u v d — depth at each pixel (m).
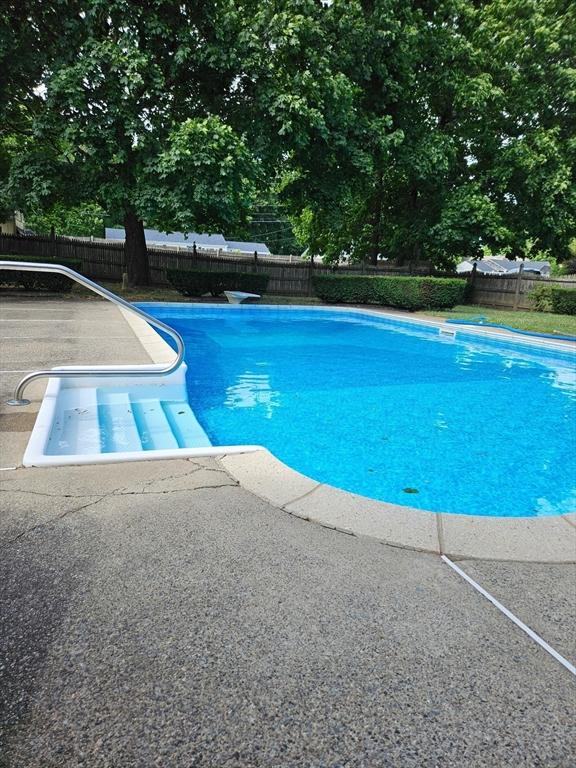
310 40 12.22
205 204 11.69
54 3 10.95
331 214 15.94
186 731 1.12
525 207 17.70
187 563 1.81
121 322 8.76
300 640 1.43
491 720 1.19
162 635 1.42
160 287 17.77
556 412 5.43
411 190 19.52
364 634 1.47
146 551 1.88
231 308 14.05
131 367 4.93
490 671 1.35
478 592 1.73
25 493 2.32
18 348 5.92
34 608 1.51
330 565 1.85
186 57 11.69
